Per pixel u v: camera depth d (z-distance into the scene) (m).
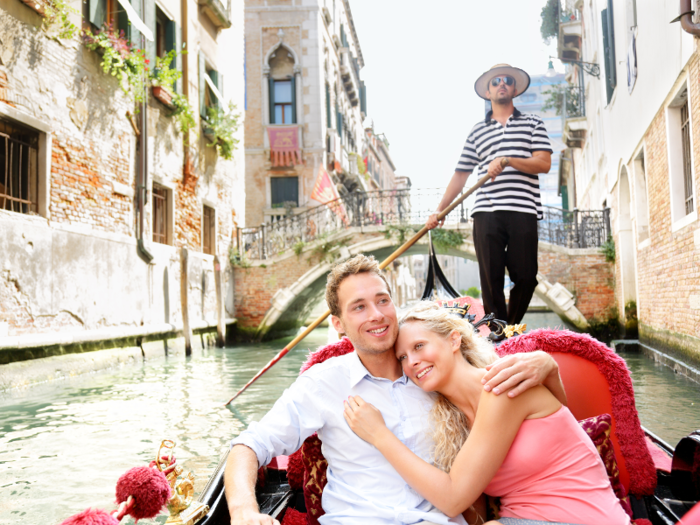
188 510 1.48
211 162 12.18
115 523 1.17
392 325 1.66
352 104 25.41
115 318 8.32
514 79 3.14
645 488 1.83
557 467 1.46
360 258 1.70
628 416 1.86
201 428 4.66
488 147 3.22
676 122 6.89
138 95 8.84
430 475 1.47
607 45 10.71
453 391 1.61
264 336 13.34
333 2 21.23
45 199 6.95
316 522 1.81
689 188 6.77
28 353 6.47
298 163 17.12
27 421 4.85
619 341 9.33
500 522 1.47
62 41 7.30
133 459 3.83
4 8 6.31
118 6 8.77
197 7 11.67
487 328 2.60
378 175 36.16
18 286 6.39
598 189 13.53
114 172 8.45
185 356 9.91
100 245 8.00
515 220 3.13
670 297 7.38
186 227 10.92
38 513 2.95
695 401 5.14
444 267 59.28
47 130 6.97
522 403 1.47
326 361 1.78
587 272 11.64
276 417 1.68
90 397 5.91
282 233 14.20
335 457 1.69
